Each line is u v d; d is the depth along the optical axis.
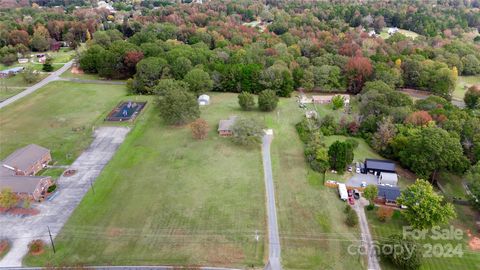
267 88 141.00
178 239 67.38
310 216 74.19
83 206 75.88
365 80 146.75
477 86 151.50
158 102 118.25
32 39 195.38
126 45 161.38
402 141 94.25
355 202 79.06
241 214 74.12
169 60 152.88
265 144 102.62
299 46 181.12
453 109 112.06
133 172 88.25
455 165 86.31
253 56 161.25
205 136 105.94
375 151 101.88
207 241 67.00
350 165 93.06
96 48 163.38
